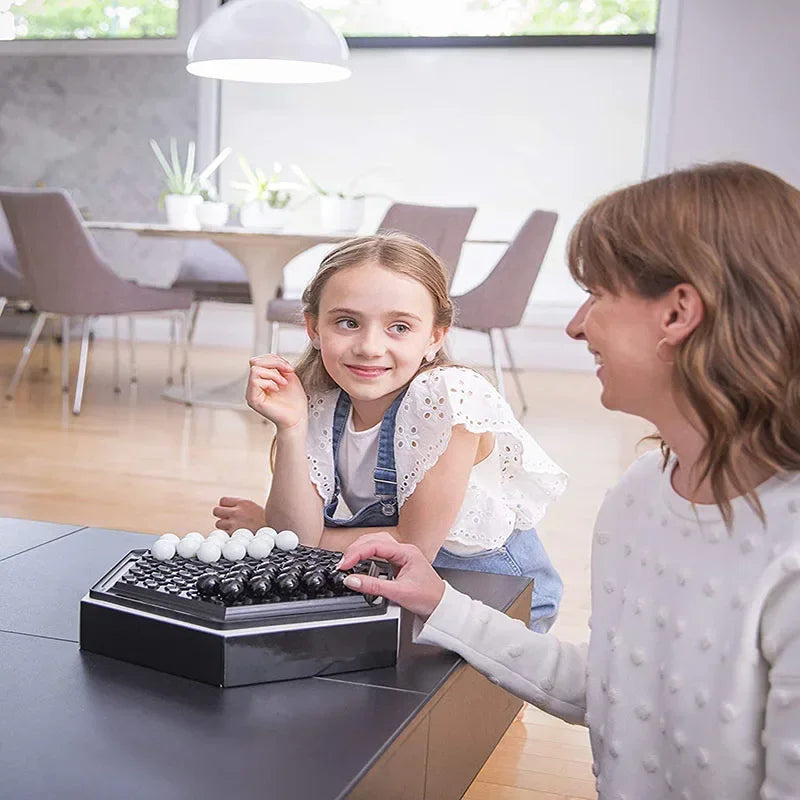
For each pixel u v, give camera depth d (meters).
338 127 6.41
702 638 0.82
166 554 1.09
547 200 6.22
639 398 0.85
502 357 6.39
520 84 6.16
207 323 6.76
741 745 0.79
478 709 1.15
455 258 4.27
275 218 4.74
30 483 3.08
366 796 0.83
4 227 5.32
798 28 5.80
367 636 1.01
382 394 1.36
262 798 0.77
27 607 1.16
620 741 0.88
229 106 6.51
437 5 6.23
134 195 6.66
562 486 1.52
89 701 0.91
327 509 1.45
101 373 5.40
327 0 6.34
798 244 0.77
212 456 3.56
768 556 0.79
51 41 6.64
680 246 0.78
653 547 0.88
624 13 6.02
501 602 1.27
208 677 0.95
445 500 1.37
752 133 5.91
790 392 0.76
